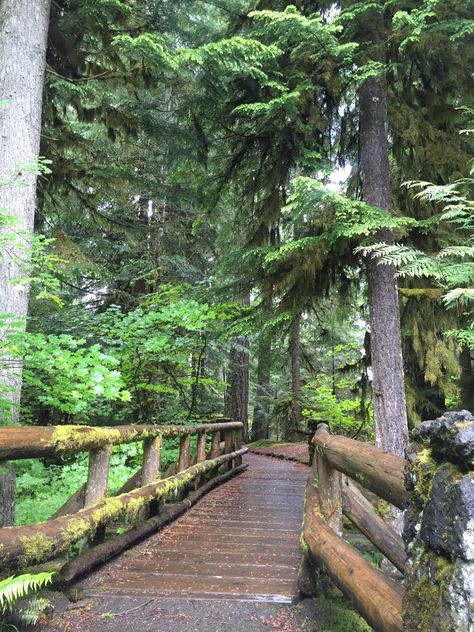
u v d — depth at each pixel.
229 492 7.39
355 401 14.07
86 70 7.41
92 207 8.38
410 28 5.81
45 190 7.50
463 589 1.12
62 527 2.77
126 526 4.82
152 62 5.72
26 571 2.83
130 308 10.75
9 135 5.15
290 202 5.38
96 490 3.47
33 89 5.41
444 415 1.27
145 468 4.75
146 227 10.66
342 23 6.21
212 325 7.73
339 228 5.46
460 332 4.56
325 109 7.37
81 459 7.82
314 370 17.25
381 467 2.11
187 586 3.28
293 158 6.87
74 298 11.65
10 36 5.37
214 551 4.19
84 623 2.66
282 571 3.64
